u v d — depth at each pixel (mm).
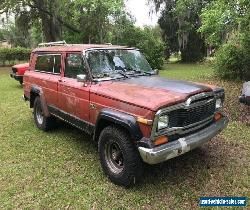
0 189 4977
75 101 5879
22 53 33906
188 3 31328
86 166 5652
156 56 26062
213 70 17094
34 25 32500
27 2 27766
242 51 14414
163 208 4383
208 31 13367
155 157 4270
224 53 15055
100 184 5027
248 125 7617
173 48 36500
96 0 25719
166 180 5078
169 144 4453
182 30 32875
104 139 5000
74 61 6027
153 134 4320
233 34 13484
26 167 5707
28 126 8125
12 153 6379
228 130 7266
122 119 4586
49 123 7414
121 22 27578
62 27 31406
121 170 4867
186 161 5703
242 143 6496
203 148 6262
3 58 32781
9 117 9156
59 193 4812
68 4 27578
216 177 5125
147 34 27859
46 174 5418
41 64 7406
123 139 4652
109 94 5008
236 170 5344
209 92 4973
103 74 5668
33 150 6492
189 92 4684
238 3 9906
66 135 7324
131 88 5074
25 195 4793
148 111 4320
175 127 4531
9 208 4484
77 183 5094
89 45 6254
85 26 27984
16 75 14242
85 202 4578
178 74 20125
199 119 4906
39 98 7434
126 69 5984
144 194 4715
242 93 7680
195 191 4754
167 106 4348
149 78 5762
